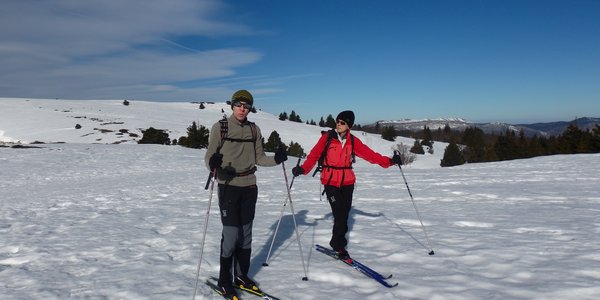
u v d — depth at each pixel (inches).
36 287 170.2
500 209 346.3
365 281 171.9
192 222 309.4
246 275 168.4
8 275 186.4
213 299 156.8
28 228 296.5
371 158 212.2
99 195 518.0
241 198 164.4
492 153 2600.9
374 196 451.5
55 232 281.4
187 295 159.6
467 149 3181.6
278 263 199.3
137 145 1487.5
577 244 216.2
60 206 429.7
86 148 1295.5
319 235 256.4
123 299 157.5
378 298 153.3
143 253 222.8
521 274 172.4
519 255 199.6
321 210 355.9
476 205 372.8
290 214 336.5
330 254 210.5
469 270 181.9
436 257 203.8
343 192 204.8
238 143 161.3
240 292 163.6
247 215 164.6
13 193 589.3
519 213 323.3
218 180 163.5
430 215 321.7
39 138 2486.5
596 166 748.6
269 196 468.8
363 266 185.9
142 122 3068.4
